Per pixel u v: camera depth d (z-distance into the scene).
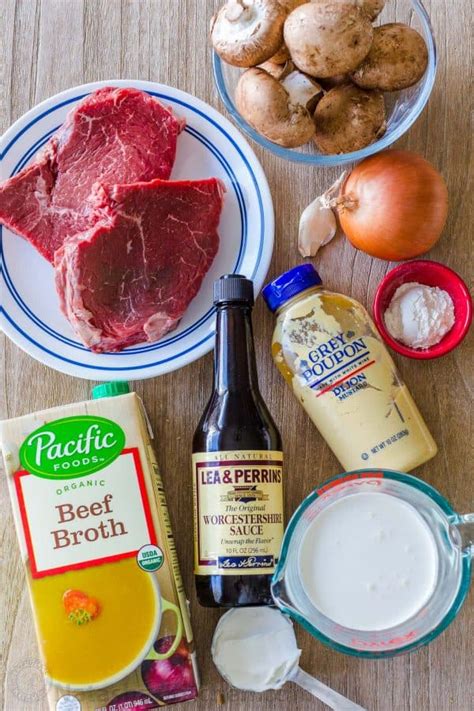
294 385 0.88
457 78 0.95
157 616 0.81
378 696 0.88
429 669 0.89
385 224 0.84
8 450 0.81
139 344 0.91
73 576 0.80
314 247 0.93
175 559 0.84
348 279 0.94
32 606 0.80
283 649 0.87
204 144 0.93
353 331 0.86
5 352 0.94
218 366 0.83
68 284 0.85
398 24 0.82
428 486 0.77
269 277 0.94
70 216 0.90
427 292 0.88
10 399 0.93
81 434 0.81
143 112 0.90
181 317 0.91
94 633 0.80
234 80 0.88
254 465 0.81
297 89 0.83
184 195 0.88
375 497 0.79
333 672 0.89
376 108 0.83
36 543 0.80
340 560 0.79
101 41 0.96
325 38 0.75
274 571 0.80
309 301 0.86
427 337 0.87
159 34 0.96
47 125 0.92
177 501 0.92
